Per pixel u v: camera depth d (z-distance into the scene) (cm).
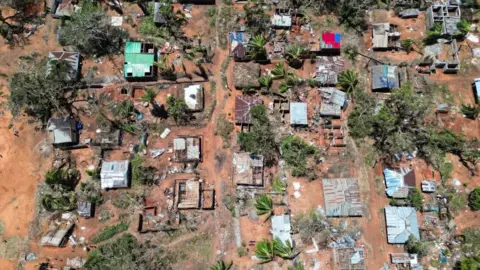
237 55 3203
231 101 3184
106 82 3189
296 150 3048
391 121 2997
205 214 2962
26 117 3109
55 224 2914
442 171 3069
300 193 3025
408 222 2903
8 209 2939
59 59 3117
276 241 2848
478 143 3114
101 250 2808
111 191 2980
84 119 3119
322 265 2889
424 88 3231
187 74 3228
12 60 3231
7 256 2855
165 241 2903
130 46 3183
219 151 3084
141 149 3058
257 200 2922
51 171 2912
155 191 3000
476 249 2911
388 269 2884
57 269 2833
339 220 2969
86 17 3139
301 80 3212
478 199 2925
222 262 2839
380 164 3091
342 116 3177
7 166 3020
